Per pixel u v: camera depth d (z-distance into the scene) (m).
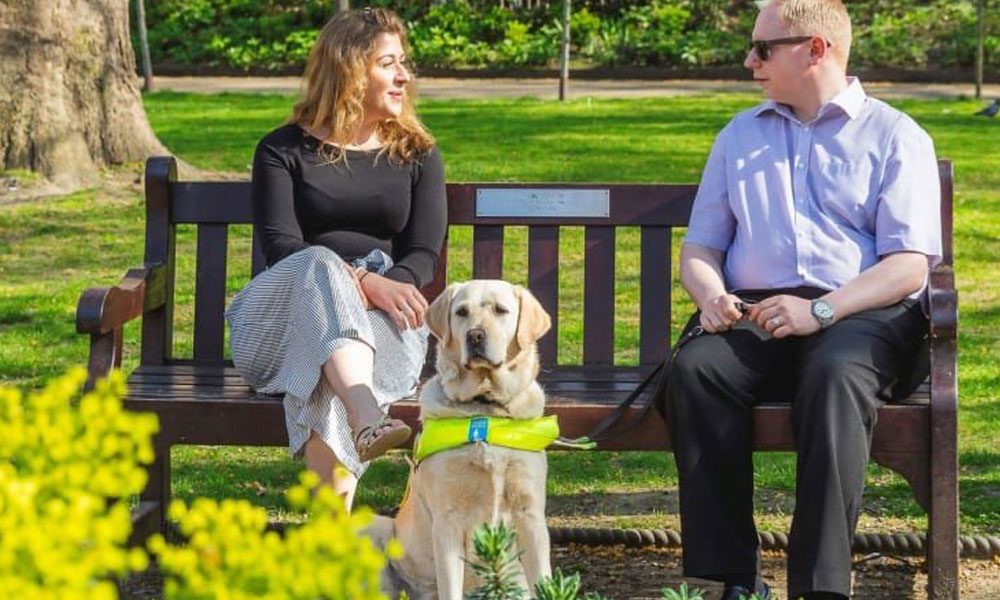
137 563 2.18
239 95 23.92
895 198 4.87
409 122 5.40
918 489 4.65
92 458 2.56
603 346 5.57
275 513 5.94
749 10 31.75
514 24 30.83
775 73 5.02
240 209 5.63
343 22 5.30
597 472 6.55
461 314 4.44
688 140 16.92
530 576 4.41
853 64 28.11
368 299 4.92
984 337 8.81
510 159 15.51
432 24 31.44
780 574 5.17
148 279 5.39
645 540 5.45
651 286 5.55
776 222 4.96
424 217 5.35
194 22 32.09
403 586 4.68
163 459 5.46
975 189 13.71
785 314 4.62
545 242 5.63
